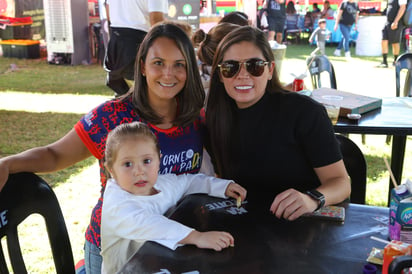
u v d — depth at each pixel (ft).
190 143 6.73
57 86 29.71
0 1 43.09
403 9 34.81
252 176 6.77
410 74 16.78
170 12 26.68
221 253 4.72
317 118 6.40
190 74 6.48
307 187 6.73
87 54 38.99
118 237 5.45
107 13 25.29
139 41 17.71
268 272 4.34
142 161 5.45
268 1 40.78
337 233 5.14
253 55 6.28
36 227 11.84
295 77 12.43
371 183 14.74
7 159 5.65
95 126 6.33
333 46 52.31
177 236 4.93
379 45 44.21
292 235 5.10
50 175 15.24
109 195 5.52
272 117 6.53
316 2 54.44
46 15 37.50
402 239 4.85
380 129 9.54
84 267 7.23
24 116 22.35
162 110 6.64
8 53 42.01
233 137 6.79
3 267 5.07
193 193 6.43
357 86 28.81
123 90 19.16
